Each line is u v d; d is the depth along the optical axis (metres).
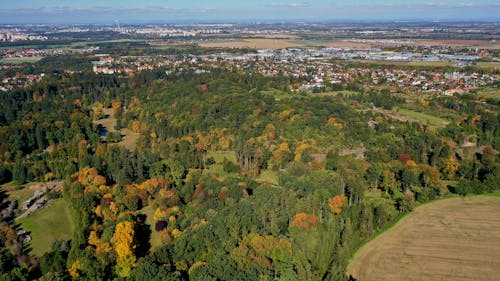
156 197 151.38
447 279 104.56
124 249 112.25
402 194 153.12
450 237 123.69
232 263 100.69
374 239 124.00
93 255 113.31
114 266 111.88
